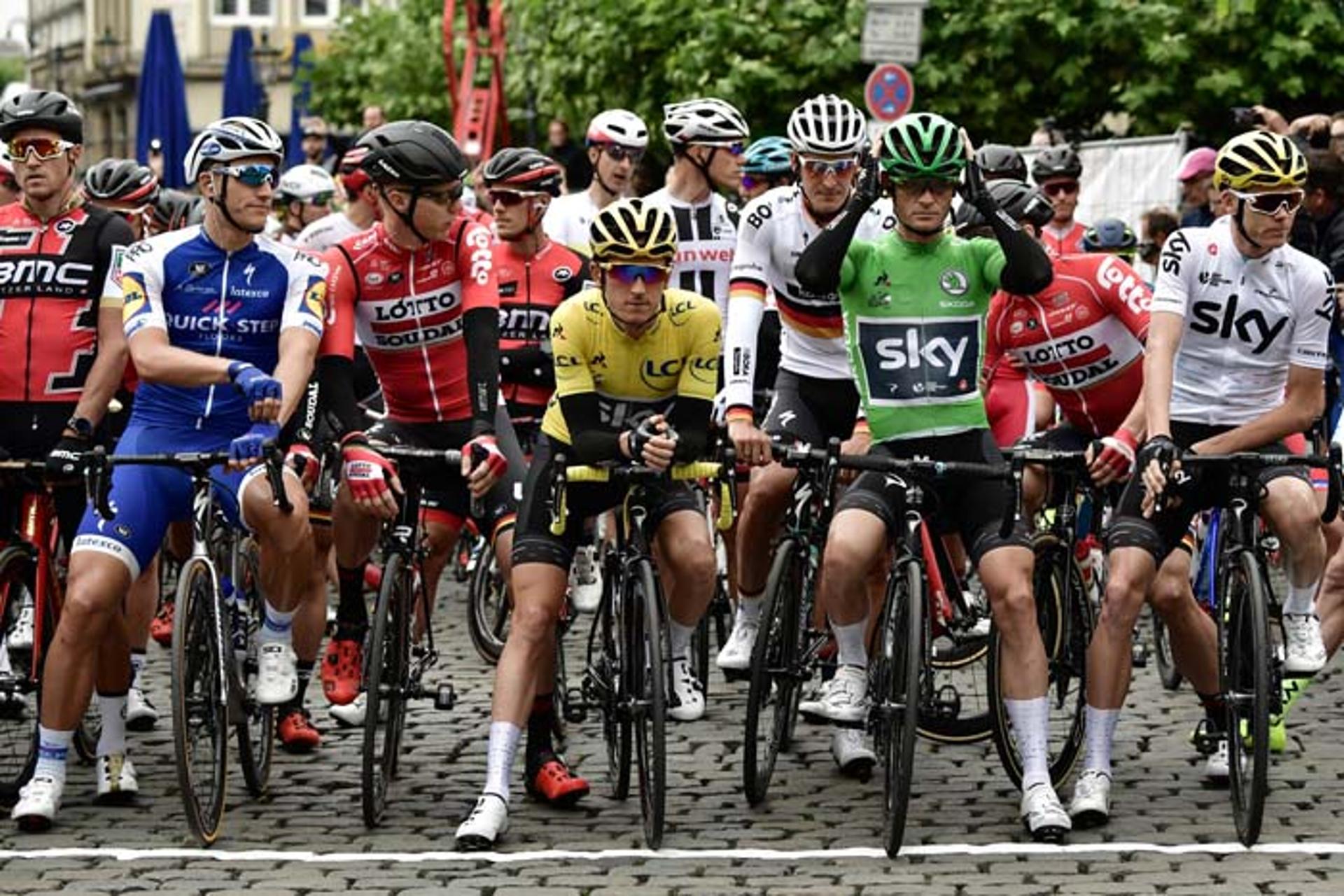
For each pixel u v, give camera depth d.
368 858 7.97
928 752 9.75
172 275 8.67
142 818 8.59
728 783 9.18
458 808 8.78
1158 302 8.67
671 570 8.50
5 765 8.78
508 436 9.46
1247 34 21.17
